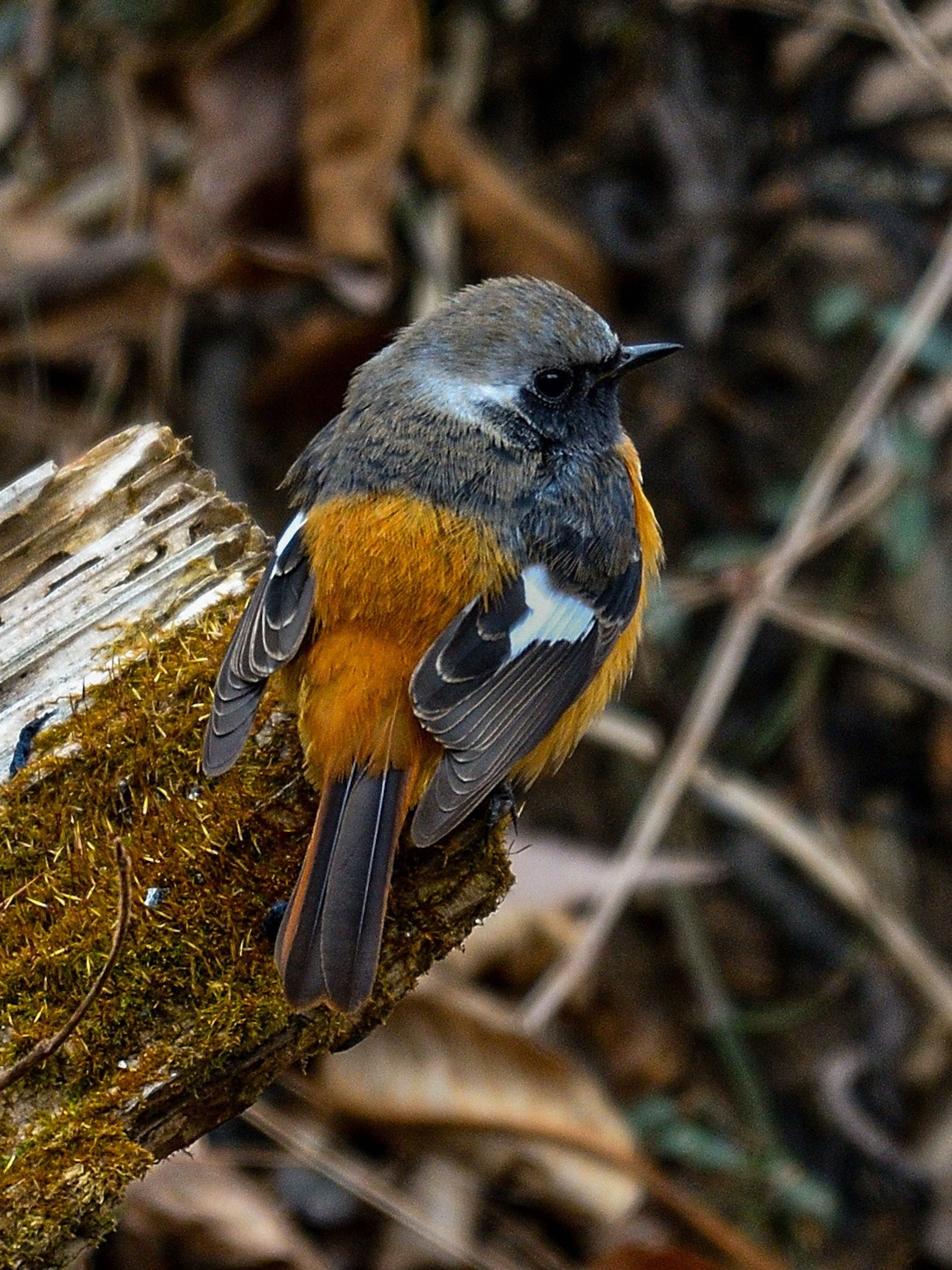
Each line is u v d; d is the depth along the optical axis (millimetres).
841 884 12188
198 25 12203
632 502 8539
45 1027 6148
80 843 6684
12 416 12859
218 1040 6215
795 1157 12984
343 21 11234
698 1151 12078
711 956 13281
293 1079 10039
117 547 7500
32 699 7109
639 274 13562
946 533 13891
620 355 8594
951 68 12477
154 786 6863
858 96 13898
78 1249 5949
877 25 12711
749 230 13547
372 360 8445
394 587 7156
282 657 6871
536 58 13367
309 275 11836
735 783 12391
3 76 14062
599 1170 10414
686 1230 11172
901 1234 12539
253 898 6547
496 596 7359
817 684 13398
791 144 13609
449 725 6910
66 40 12984
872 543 13727
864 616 13930
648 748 12273
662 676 12711
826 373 13797
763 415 13836
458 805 6723
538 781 13555
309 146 11523
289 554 7305
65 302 12453
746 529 13805
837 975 12961
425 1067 10000
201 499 7625
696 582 12094
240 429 13008
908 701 13914
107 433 12875
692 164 13461
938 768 13859
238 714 6617
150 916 6426
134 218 12602
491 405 7996
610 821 13445
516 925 11227
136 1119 6125
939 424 12984
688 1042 13250
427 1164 10414
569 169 13516
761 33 13414
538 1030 10289
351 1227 10570
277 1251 9828
